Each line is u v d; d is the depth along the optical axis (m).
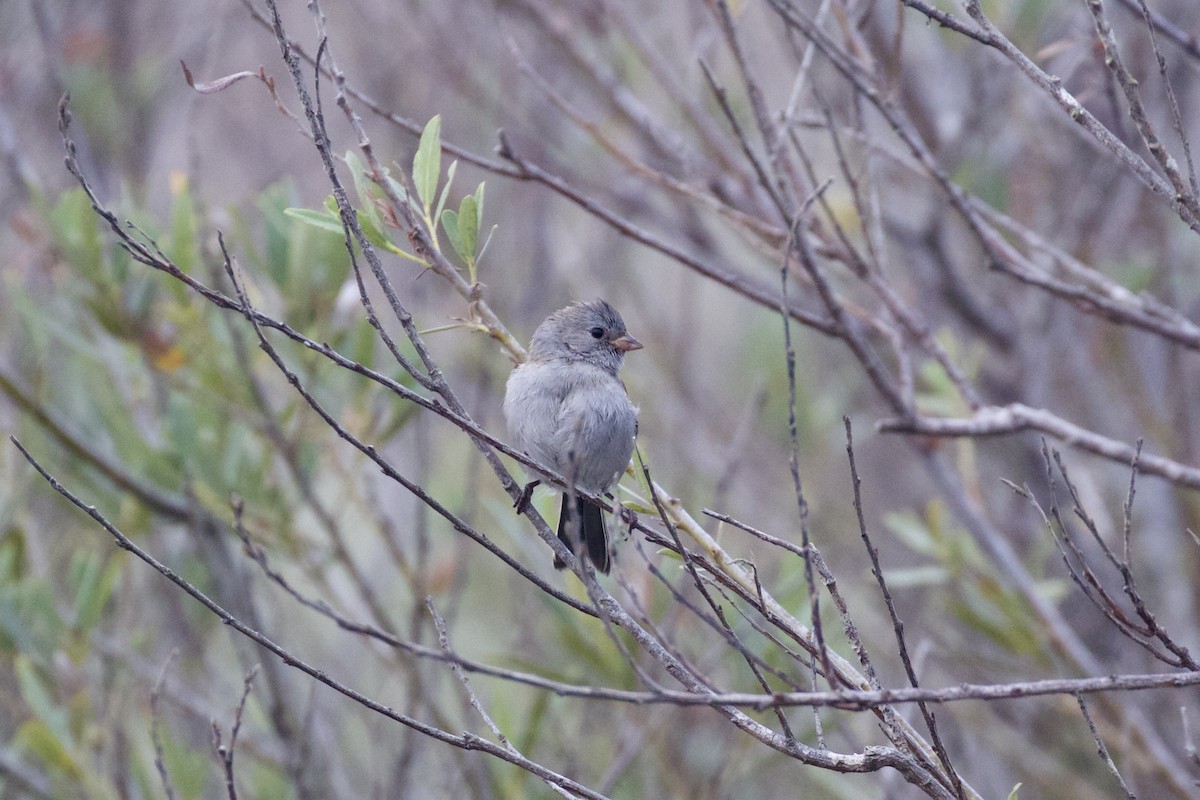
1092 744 11.01
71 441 9.51
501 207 12.93
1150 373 11.55
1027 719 11.03
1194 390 11.95
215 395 9.25
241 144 13.60
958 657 10.49
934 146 11.30
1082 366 11.48
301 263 8.94
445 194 6.74
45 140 12.41
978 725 10.76
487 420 11.74
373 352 9.14
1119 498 11.73
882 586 5.20
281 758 9.41
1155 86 10.34
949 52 11.23
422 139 6.77
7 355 11.57
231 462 9.34
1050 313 11.27
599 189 12.34
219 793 9.88
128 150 12.64
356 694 5.20
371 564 11.77
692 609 4.83
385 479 12.66
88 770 8.70
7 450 10.52
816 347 14.56
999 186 10.98
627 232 8.00
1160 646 10.96
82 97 12.41
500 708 8.96
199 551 9.70
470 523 10.15
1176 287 11.35
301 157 13.70
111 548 10.24
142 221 9.28
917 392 12.66
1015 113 11.19
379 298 12.27
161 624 11.08
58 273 10.00
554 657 10.99
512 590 11.95
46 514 11.76
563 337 8.84
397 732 10.84
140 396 10.36
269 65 13.80
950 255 12.43
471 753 8.73
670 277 15.52
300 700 10.97
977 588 9.59
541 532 6.47
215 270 9.30
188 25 13.55
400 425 9.45
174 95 13.25
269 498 9.38
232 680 11.73
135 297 9.29
